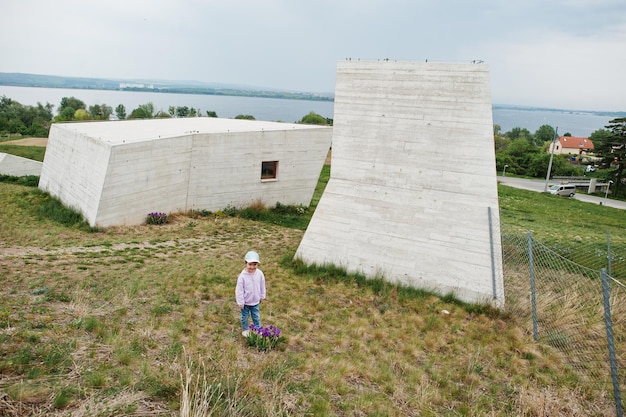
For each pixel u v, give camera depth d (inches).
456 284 469.1
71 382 214.5
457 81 485.7
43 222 733.9
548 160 3043.8
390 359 310.3
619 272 600.7
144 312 348.2
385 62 518.3
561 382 297.3
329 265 530.3
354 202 537.6
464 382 289.7
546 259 565.6
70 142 868.0
